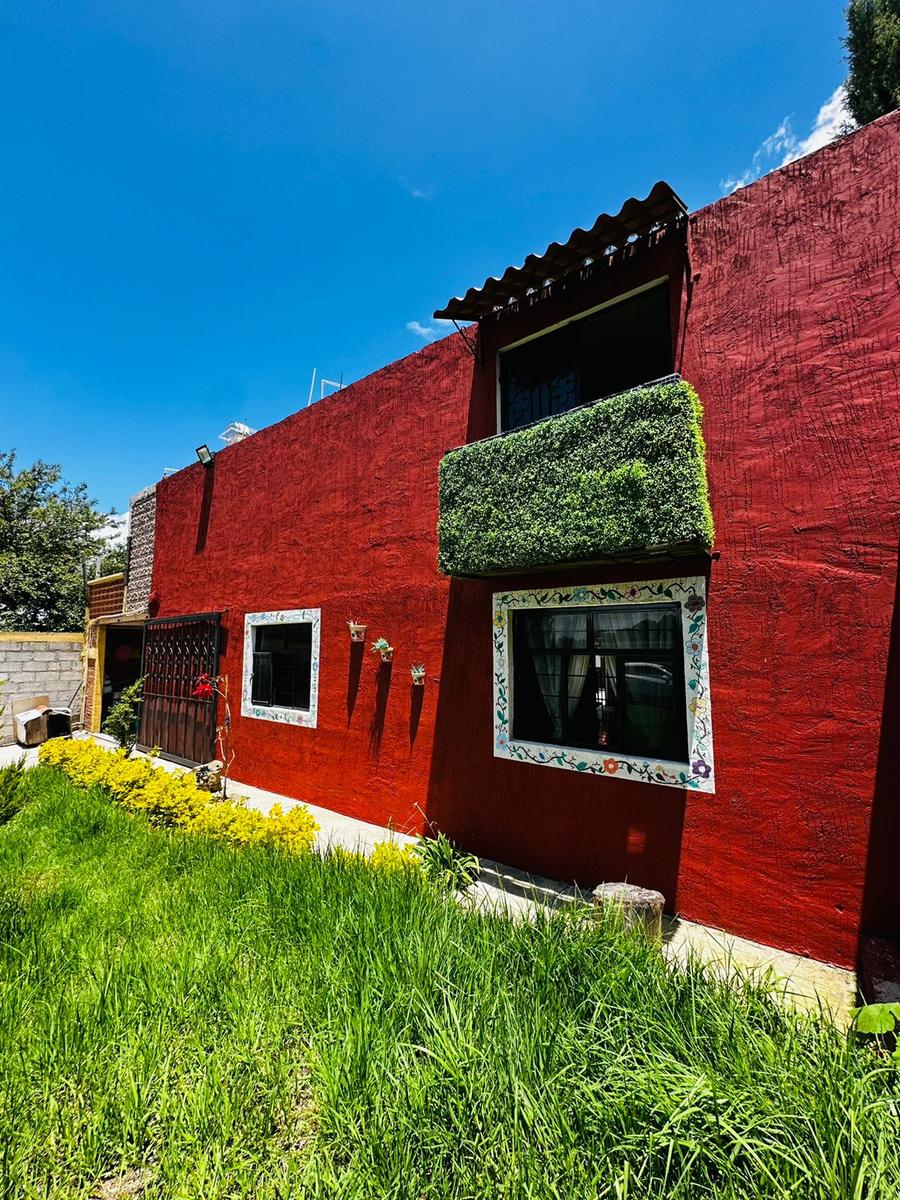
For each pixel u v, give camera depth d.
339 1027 2.47
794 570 4.00
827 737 3.80
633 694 4.89
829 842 3.74
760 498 4.18
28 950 3.24
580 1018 2.47
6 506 19.36
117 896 4.05
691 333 4.61
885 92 10.16
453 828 5.98
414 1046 2.21
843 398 3.88
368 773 7.02
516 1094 1.93
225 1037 2.55
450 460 5.64
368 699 7.13
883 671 3.63
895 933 3.46
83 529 21.05
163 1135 2.07
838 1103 1.76
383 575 7.11
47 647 13.52
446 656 6.28
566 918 3.22
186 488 11.42
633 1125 1.85
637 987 2.54
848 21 10.48
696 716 4.35
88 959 3.14
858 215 3.90
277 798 8.16
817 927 3.73
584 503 4.51
